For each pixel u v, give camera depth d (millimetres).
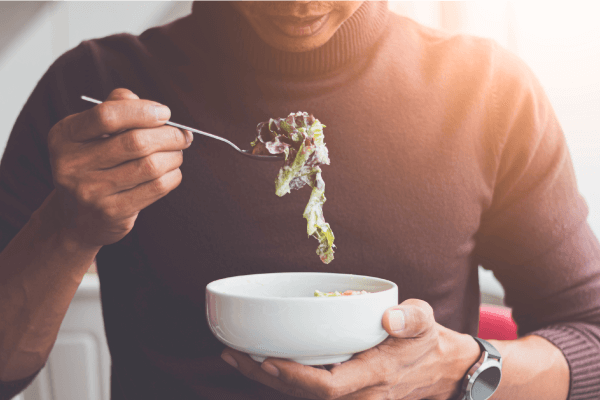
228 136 870
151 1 2025
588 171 1463
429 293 901
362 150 878
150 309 873
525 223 941
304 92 872
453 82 925
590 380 853
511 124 923
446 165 890
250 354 630
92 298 1677
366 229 870
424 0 1695
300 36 739
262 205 850
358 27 847
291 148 721
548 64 1538
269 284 740
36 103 910
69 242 651
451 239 899
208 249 854
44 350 791
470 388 742
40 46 1960
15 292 711
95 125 525
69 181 557
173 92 888
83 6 1979
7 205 871
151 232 862
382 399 674
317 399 629
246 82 870
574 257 926
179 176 589
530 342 881
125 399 891
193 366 841
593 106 1438
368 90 891
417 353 664
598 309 911
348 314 562
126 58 932
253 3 703
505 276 1015
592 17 1425
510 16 1615
